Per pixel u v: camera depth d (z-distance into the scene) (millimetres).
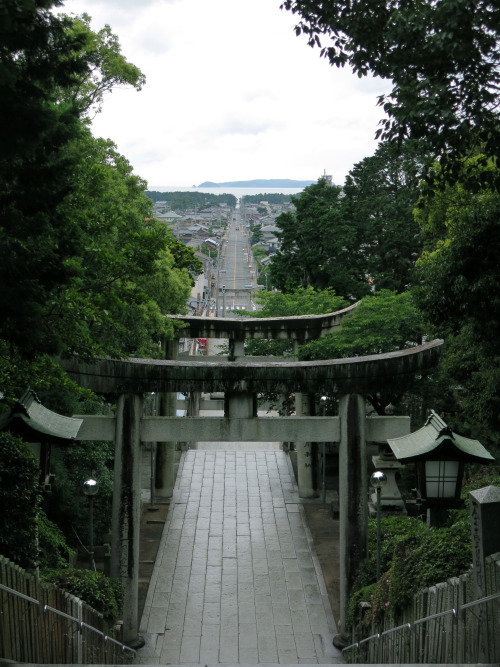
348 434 19828
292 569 25344
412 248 46719
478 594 9344
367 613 17594
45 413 17859
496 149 13320
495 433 24234
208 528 28812
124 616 19750
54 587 11953
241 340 31141
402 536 20328
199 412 44656
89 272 13852
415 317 31094
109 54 25422
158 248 16188
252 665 9180
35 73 10047
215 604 22875
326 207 49344
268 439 19953
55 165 10297
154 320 26031
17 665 8773
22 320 10000
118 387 19438
